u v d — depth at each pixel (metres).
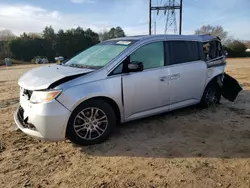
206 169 3.04
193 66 4.90
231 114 5.15
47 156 3.47
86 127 3.68
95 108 3.71
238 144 3.71
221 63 5.67
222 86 5.75
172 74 4.52
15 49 55.66
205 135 4.07
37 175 2.99
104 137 3.86
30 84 3.54
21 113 3.80
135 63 3.86
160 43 4.50
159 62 4.41
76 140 3.64
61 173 3.03
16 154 3.52
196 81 5.02
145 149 3.61
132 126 4.51
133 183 2.79
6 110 5.75
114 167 3.14
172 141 3.87
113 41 4.74
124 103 3.97
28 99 3.54
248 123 4.59
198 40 5.13
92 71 3.72
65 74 3.63
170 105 4.65
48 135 3.36
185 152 3.50
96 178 2.91
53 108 3.32
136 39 4.38
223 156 3.36
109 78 3.78
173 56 4.62
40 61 44.91
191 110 5.43
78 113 3.56
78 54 5.03
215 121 4.73
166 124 4.60
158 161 3.26
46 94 3.33
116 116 4.09
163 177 2.89
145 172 3.01
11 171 3.08
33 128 3.47
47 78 3.56
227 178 2.84
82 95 3.49
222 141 3.83
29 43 56.62
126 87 3.94
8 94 7.85
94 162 3.28
